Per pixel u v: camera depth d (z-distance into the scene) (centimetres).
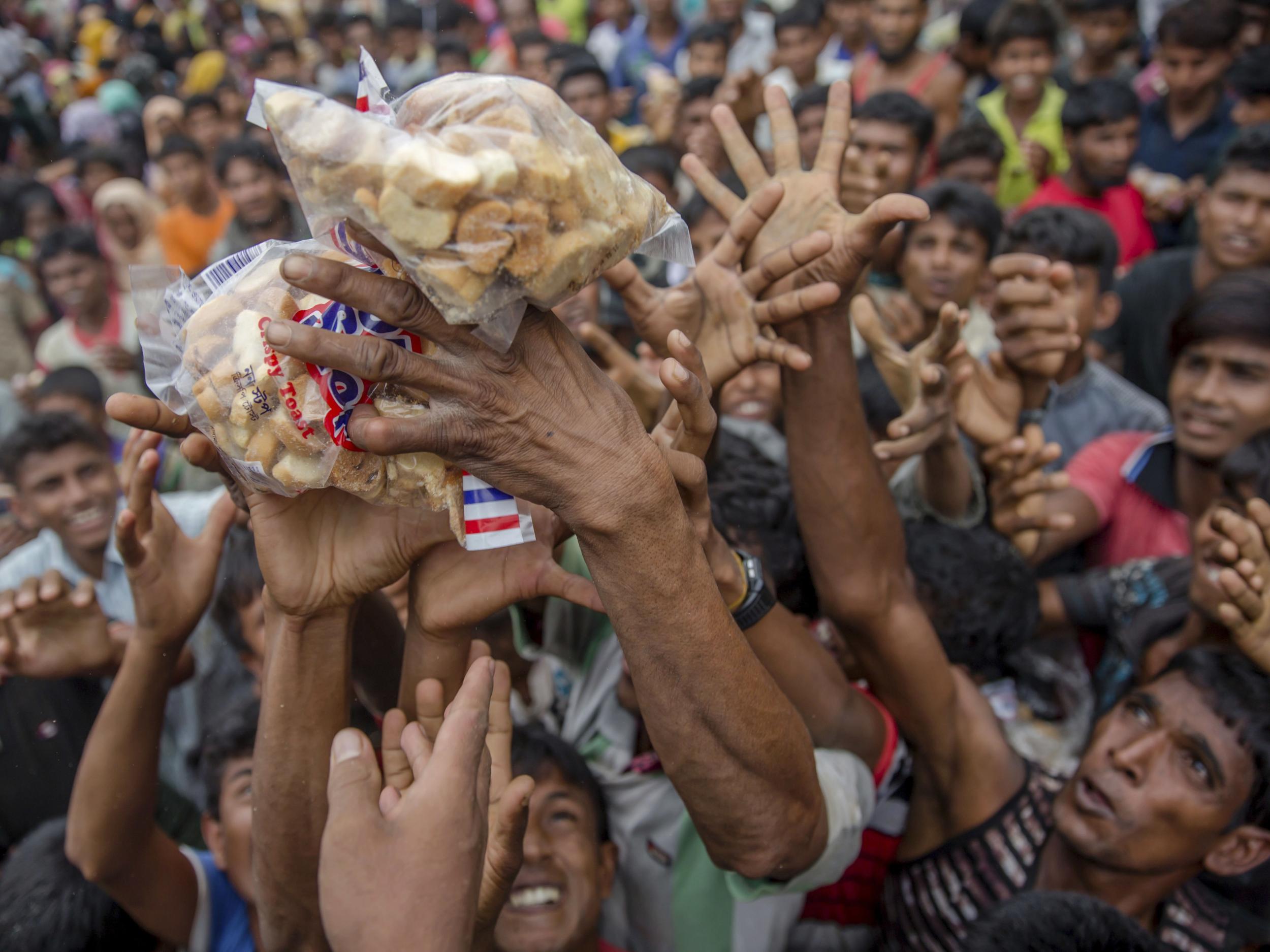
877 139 390
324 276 99
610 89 602
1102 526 271
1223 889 194
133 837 185
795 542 209
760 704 133
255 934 202
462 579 139
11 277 512
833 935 207
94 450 279
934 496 231
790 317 158
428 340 110
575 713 215
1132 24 568
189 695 258
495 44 839
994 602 211
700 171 179
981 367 229
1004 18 517
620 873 203
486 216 98
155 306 126
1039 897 157
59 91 920
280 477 118
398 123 108
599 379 116
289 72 851
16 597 198
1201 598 205
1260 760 177
